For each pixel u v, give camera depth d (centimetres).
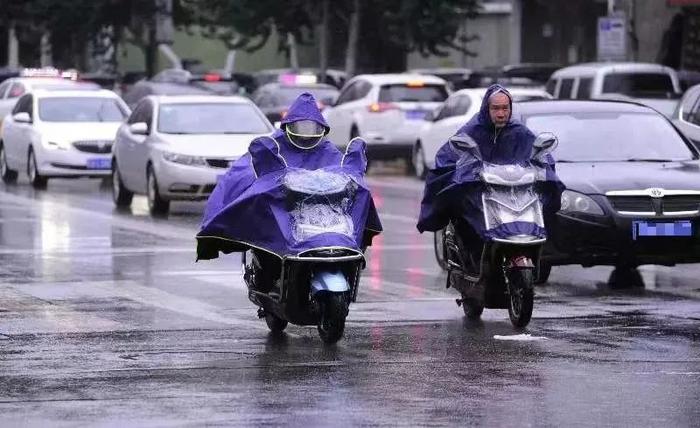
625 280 3881
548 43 15412
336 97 9944
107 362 2620
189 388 2380
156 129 5916
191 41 18300
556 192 3116
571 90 8294
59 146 7062
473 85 11281
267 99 10044
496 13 15562
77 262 4203
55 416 2173
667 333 2947
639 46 11994
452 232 3225
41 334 2939
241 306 3350
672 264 3700
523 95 7544
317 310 2780
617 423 2122
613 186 3653
